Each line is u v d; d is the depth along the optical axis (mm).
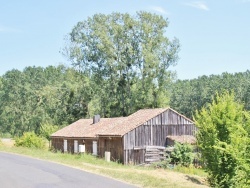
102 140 42531
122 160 39188
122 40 66500
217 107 21094
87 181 18781
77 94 73250
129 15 66438
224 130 20547
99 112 73812
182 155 36375
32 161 28797
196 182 22078
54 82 158750
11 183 18359
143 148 40438
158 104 67312
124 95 69688
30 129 123688
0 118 140125
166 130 42469
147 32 64625
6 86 162125
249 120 14672
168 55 65938
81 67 68938
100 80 69000
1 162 28016
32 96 133625
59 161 28703
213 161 20656
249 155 14133
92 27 67938
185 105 140625
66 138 49750
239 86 134000
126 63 66188
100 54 67125
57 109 78500
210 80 163125
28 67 188625
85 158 32125
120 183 18062
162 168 35281
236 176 20047
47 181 18875
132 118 44406
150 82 66000
